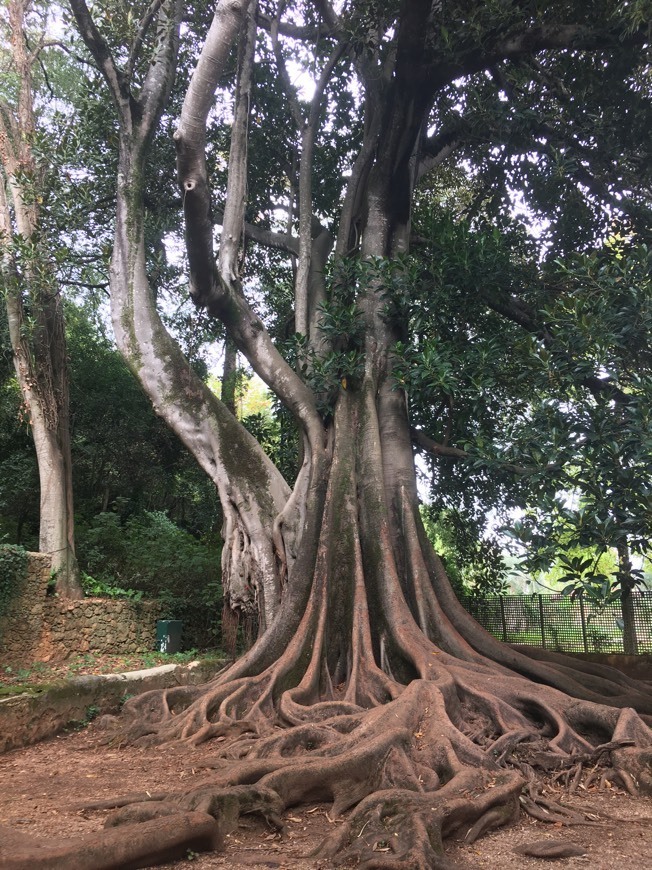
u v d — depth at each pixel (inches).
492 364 457.7
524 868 170.1
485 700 315.6
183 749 313.9
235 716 347.3
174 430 475.8
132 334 475.8
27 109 663.1
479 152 660.7
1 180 646.5
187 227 406.3
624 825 210.7
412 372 439.2
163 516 823.7
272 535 459.8
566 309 387.5
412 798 196.2
